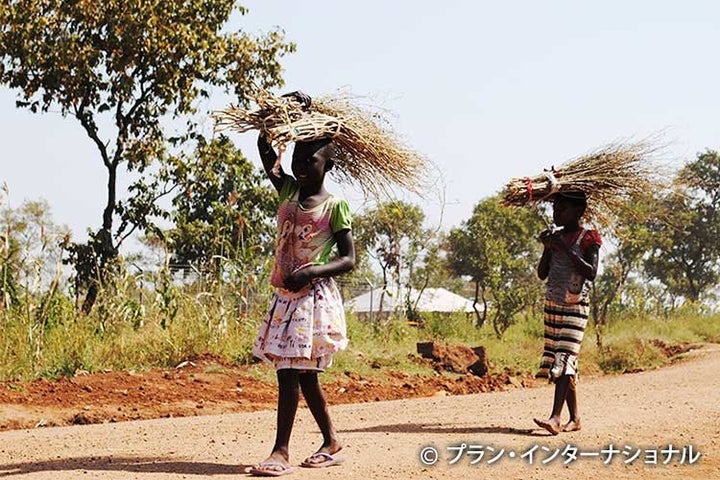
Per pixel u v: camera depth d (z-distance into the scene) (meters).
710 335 26.98
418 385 15.88
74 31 29.03
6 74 28.70
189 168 30.55
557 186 9.56
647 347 22.14
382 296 22.70
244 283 17.48
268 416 11.13
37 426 11.32
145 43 28.86
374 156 8.16
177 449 8.60
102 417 11.84
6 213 15.77
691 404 11.14
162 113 30.09
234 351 15.86
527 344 23.28
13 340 14.42
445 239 42.47
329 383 15.30
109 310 16.55
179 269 19.33
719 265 58.16
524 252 44.50
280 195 7.70
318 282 7.56
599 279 34.56
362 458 8.09
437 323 24.41
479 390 16.31
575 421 9.59
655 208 10.80
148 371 14.60
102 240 27.59
